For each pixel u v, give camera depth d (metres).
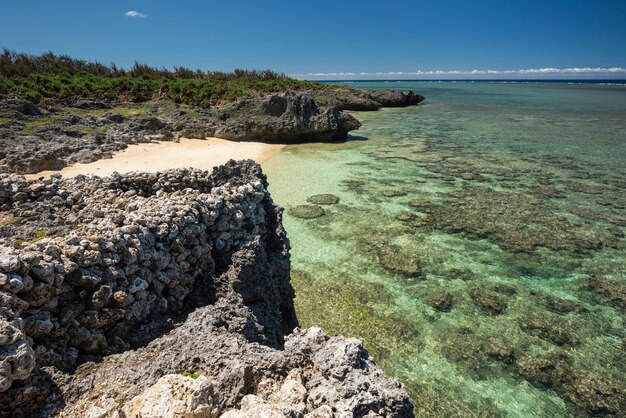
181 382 4.73
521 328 13.06
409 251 17.83
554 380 10.99
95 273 6.14
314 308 13.65
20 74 47.31
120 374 5.48
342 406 4.65
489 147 40.41
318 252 17.52
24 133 28.42
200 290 8.07
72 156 26.14
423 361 11.56
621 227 20.77
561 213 22.61
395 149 38.91
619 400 10.43
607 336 12.77
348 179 28.28
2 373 4.32
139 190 11.02
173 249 7.57
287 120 40.03
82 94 44.78
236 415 4.37
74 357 5.67
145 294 6.76
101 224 7.19
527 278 16.02
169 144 34.25
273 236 11.28
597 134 48.16
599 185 27.83
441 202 23.98
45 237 7.47
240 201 9.55
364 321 13.14
